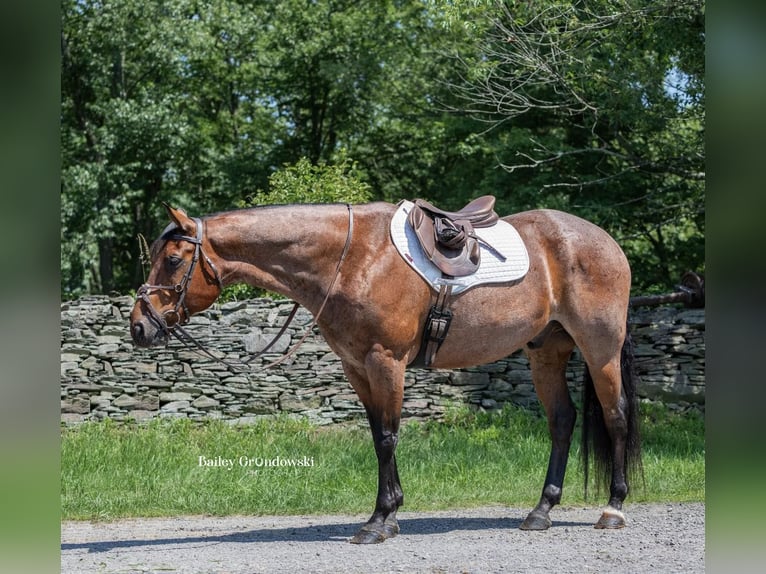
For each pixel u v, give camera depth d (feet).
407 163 72.64
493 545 18.38
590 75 43.57
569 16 43.27
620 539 19.08
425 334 19.06
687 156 47.09
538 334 20.74
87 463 27.35
